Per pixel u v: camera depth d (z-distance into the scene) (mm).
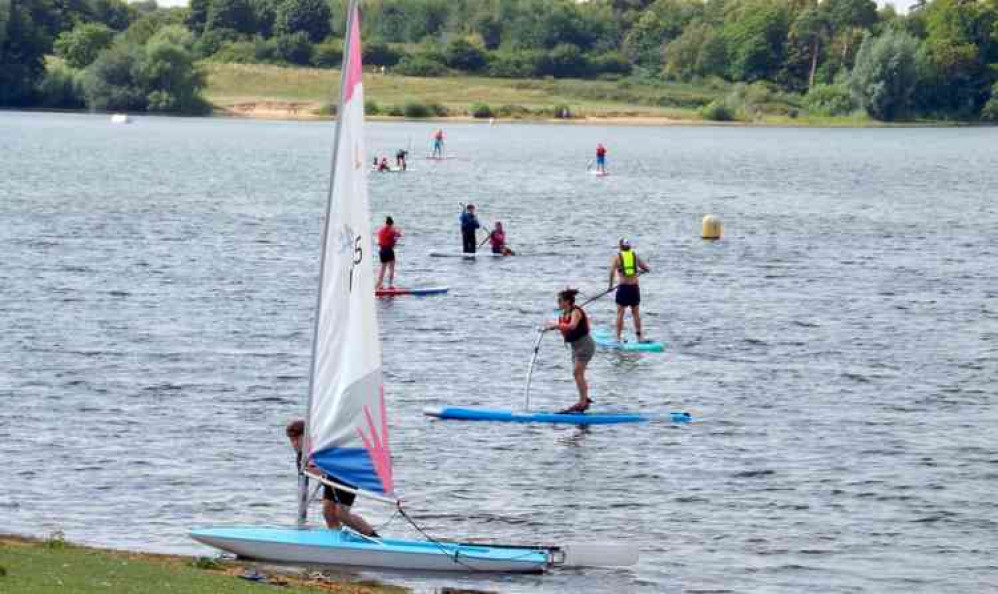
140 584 63875
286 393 117750
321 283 74438
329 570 74188
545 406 115625
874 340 148500
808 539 82625
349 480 74562
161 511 85062
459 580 74125
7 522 81625
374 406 74125
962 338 150500
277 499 88125
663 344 145000
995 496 91625
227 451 99125
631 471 96438
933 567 78188
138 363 128500
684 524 85188
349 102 73000
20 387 117375
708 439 105500
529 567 75438
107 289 172875
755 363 135375
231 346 137875
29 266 192250
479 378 126625
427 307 167000
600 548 76500
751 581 75375
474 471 95875
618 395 120250
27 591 59281
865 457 100875
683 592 73562
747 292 184375
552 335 149625
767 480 94750
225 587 66000
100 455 97125
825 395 121250
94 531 80500
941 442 105375
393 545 75312
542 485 92750
